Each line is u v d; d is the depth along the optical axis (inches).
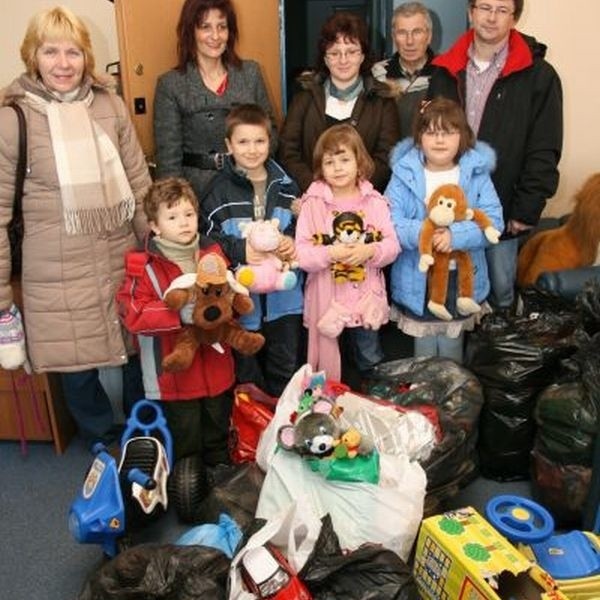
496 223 84.0
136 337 84.4
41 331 80.1
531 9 112.1
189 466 79.5
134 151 83.1
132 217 83.0
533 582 56.4
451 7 111.8
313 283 87.2
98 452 73.2
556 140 89.5
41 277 78.2
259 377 94.5
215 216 84.2
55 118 74.4
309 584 54.9
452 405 80.3
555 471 74.9
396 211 85.0
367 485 64.4
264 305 88.4
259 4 98.4
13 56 119.2
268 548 56.5
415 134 84.5
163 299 74.2
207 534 65.0
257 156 81.4
